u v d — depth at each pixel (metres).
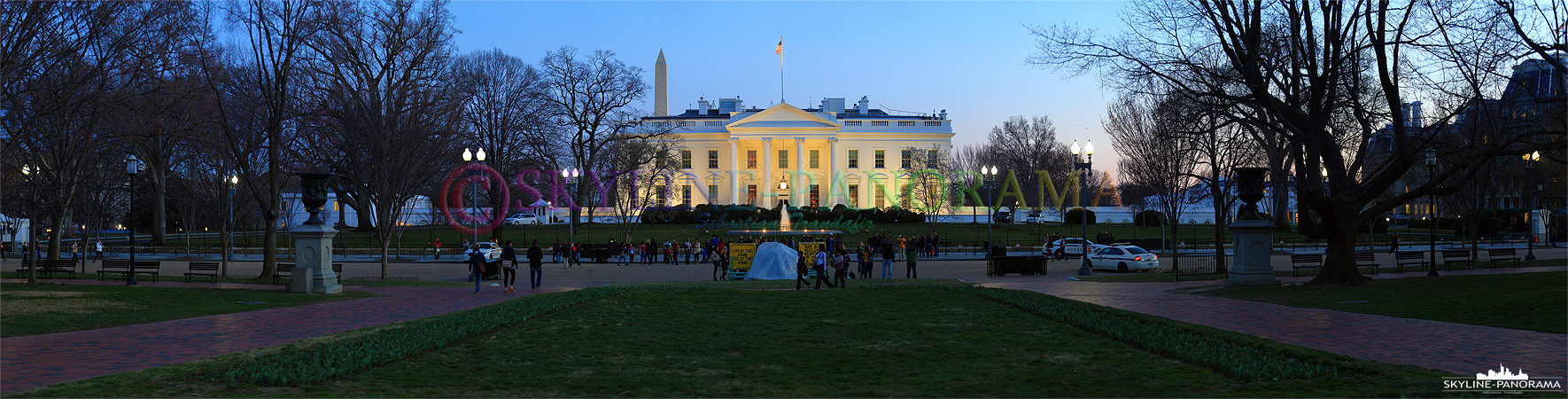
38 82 24.36
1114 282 31.03
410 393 9.88
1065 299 22.30
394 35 49.34
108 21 24.58
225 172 45.22
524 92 67.31
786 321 17.42
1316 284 25.27
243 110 42.25
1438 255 46.72
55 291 23.59
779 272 36.56
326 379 10.52
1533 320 15.25
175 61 29.50
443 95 44.91
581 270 44.38
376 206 37.28
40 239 69.56
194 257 54.66
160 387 9.83
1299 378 10.31
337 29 39.44
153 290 24.55
